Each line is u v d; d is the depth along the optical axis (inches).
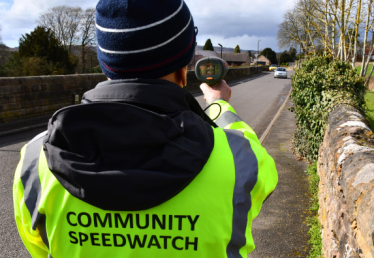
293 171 220.1
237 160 31.3
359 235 64.1
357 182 71.4
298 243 135.4
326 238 116.6
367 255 57.2
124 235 29.9
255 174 31.3
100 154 28.4
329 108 179.3
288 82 1251.8
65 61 1140.5
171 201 29.4
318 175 190.2
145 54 30.7
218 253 29.9
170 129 28.7
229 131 34.2
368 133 117.0
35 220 31.3
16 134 324.5
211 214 29.6
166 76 34.2
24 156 34.0
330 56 260.2
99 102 27.7
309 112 219.6
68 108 28.2
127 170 27.4
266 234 141.9
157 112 31.3
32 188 32.1
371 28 354.6
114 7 30.5
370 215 55.7
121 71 31.9
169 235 29.7
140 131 27.5
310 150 228.1
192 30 34.6
